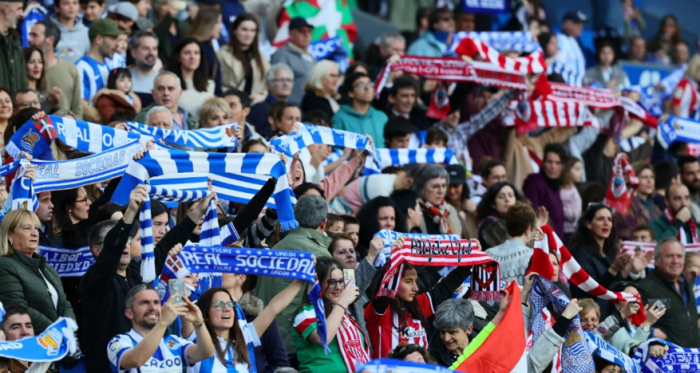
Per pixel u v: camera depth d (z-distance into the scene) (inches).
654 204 1961.1
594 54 2699.3
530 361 1250.6
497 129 1964.8
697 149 2145.7
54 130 1277.1
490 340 1211.9
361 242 1446.9
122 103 1625.2
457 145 1897.1
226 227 1232.8
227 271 1129.4
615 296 1407.5
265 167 1245.1
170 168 1213.1
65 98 1603.1
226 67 1907.0
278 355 1180.5
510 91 1907.0
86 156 1320.1
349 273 1218.6
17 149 1278.3
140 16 1989.4
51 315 1150.3
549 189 1851.6
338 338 1220.5
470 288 1348.4
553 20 2844.5
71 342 1040.8
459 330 1238.9
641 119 2086.6
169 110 1491.1
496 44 2098.9
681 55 2869.1
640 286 1582.2
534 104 1945.1
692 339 1588.3
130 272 1181.1
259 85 1937.7
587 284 1393.9
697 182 2052.2
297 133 1476.4
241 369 1127.6
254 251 1135.6
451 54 2084.2
